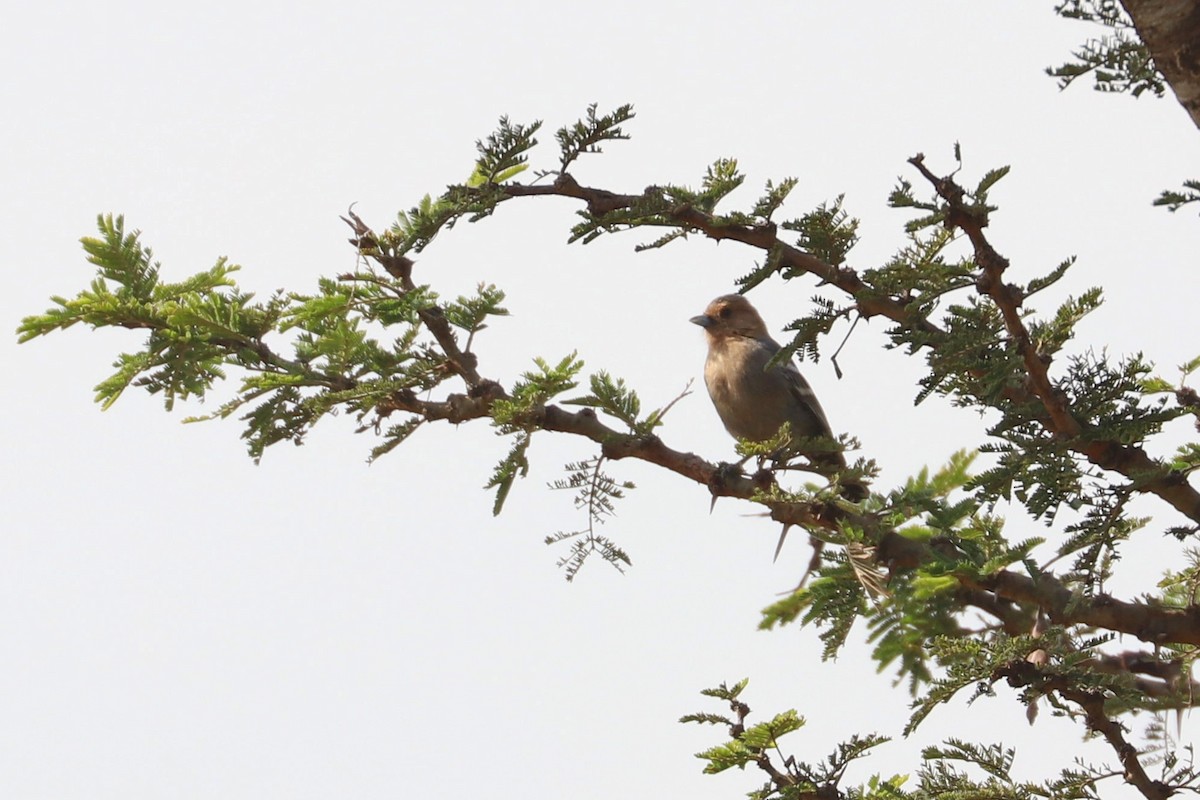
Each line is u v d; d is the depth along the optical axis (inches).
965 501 373.1
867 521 383.9
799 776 386.0
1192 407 384.5
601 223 405.1
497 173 426.3
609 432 433.7
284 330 465.4
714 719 399.9
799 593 412.5
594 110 412.2
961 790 378.0
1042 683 352.8
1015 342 357.1
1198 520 382.3
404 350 469.7
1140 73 378.6
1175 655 413.1
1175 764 375.6
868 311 379.2
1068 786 375.2
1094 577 374.9
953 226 338.3
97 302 463.5
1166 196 376.5
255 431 457.1
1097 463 390.0
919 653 386.3
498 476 432.1
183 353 465.4
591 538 432.5
